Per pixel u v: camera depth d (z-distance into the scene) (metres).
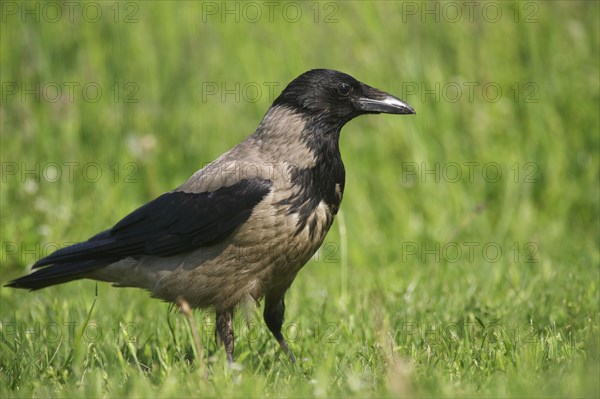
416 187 13.83
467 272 11.04
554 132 14.12
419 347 8.13
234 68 15.12
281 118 8.62
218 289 8.44
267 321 8.79
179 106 14.93
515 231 13.28
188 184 8.58
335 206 8.71
